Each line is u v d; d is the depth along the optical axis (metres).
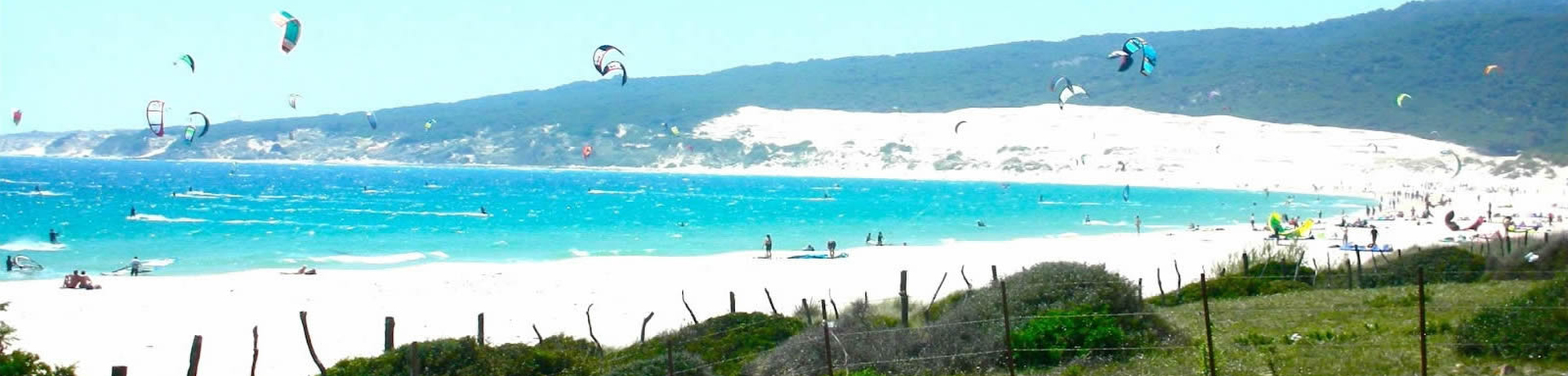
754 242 65.38
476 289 38.25
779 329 17.95
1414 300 17.95
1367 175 162.88
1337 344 14.16
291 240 64.44
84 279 37.81
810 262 50.12
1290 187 156.25
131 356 24.92
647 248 60.84
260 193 129.12
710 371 15.08
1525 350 12.24
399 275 42.81
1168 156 184.50
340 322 30.25
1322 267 29.80
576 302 34.94
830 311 30.02
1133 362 13.95
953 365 14.33
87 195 118.81
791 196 135.25
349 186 156.38
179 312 31.75
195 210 94.38
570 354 14.82
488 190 147.00
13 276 44.06
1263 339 14.81
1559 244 24.09
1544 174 152.88
